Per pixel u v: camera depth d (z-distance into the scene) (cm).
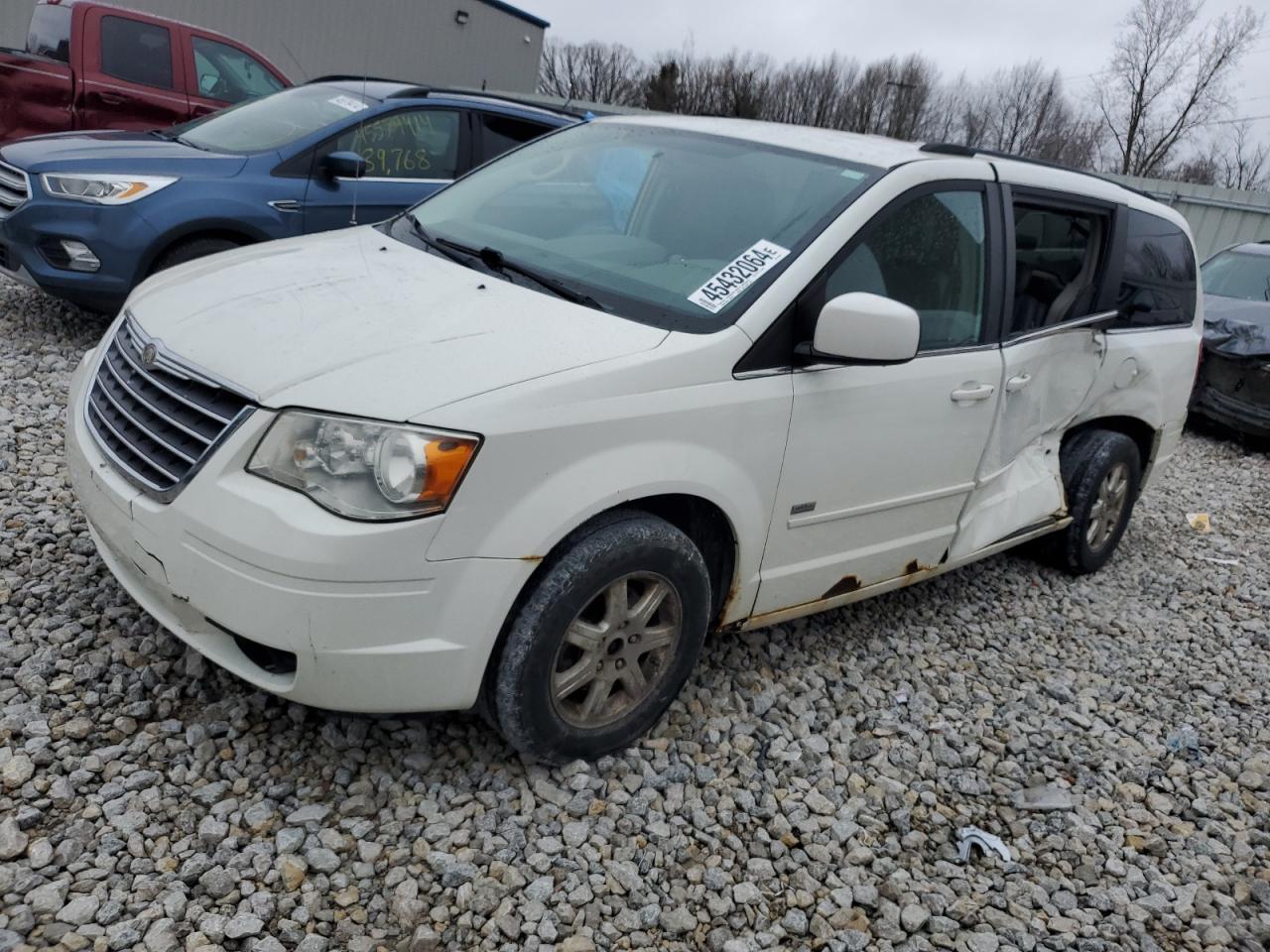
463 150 688
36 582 341
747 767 314
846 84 4988
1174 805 339
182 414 263
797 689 363
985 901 281
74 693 291
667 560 285
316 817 262
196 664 307
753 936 255
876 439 335
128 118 848
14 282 713
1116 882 297
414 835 264
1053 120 4762
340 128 631
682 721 332
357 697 250
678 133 388
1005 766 342
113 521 271
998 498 419
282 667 260
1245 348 835
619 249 334
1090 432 489
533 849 266
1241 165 3997
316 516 237
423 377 251
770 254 315
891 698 373
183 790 264
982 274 373
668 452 277
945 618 450
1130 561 565
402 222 386
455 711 308
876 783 321
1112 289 446
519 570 253
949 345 362
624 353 275
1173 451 540
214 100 901
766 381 300
